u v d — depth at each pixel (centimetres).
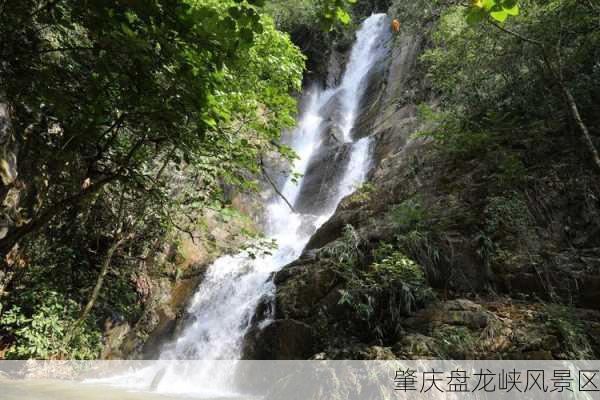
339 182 1381
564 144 681
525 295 559
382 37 2088
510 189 662
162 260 1049
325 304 675
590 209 586
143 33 329
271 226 1330
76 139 548
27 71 421
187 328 925
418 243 654
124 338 894
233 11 308
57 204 478
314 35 2167
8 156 509
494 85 847
